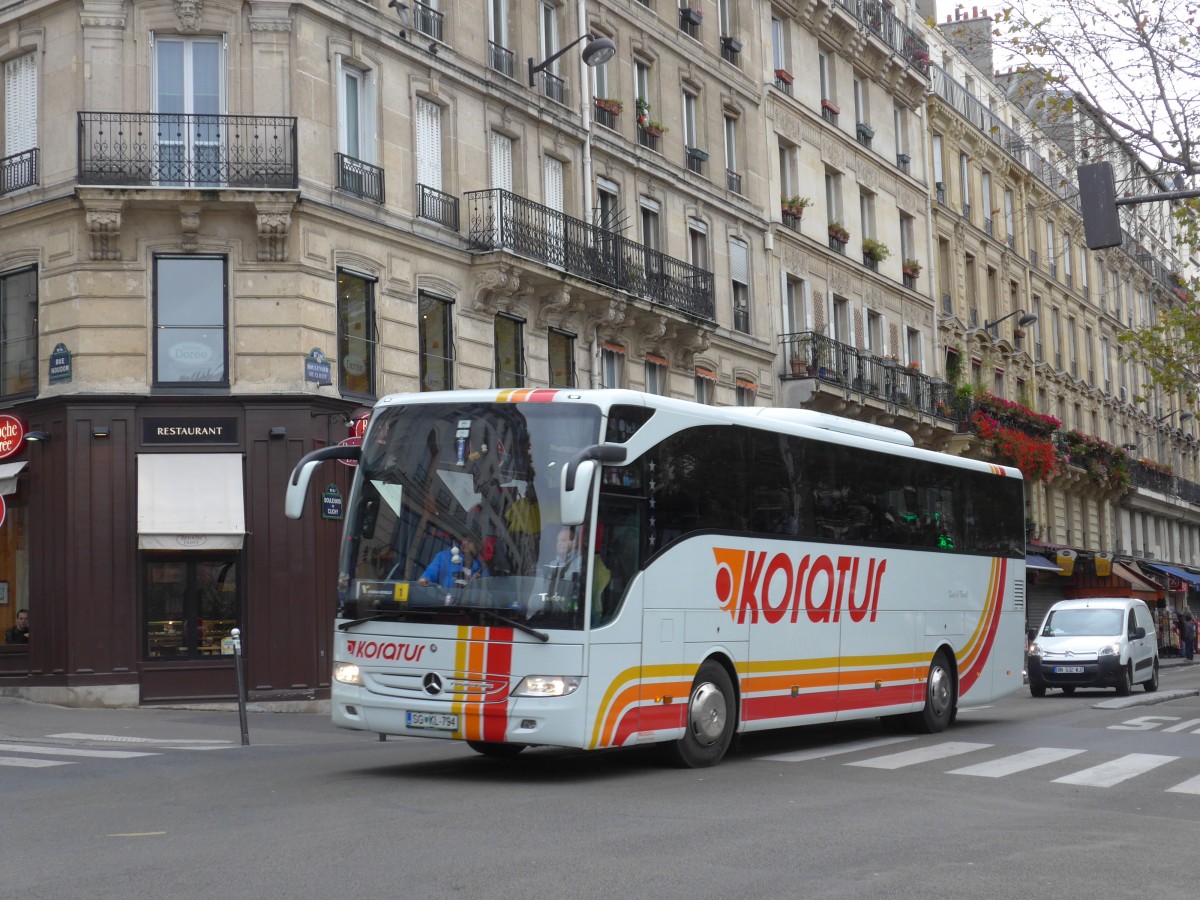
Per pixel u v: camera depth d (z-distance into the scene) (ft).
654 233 114.42
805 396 129.80
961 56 182.70
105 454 78.54
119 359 79.05
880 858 29.94
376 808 36.55
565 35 104.06
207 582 79.77
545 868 28.02
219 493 78.95
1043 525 186.80
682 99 119.55
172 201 78.48
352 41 84.94
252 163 79.92
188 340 79.92
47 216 80.38
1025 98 83.66
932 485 65.82
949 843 32.12
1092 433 220.43
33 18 82.12
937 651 65.05
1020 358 189.67
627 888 26.18
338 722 43.98
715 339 120.06
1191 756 52.80
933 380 155.12
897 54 156.56
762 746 57.41
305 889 25.86
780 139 134.62
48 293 80.33
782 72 135.23
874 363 143.33
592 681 41.98
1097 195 57.31
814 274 138.51
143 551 78.79
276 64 81.00
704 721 47.85
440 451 44.16
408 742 59.36
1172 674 142.51
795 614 53.47
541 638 41.52
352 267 84.07
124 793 40.63
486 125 95.50
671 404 46.83
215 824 33.88
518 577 42.11
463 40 93.76
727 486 49.70
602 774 45.55
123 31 80.18
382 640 43.27
